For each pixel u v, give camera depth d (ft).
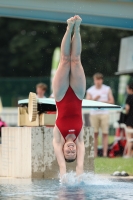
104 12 88.63
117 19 93.97
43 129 73.36
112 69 231.71
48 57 254.68
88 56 233.14
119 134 113.70
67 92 63.77
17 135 75.20
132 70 110.63
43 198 51.26
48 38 253.85
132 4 88.33
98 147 116.88
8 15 92.38
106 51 234.38
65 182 63.62
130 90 108.58
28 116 77.05
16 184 64.28
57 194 54.44
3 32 257.34
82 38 234.17
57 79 63.67
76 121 63.87
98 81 110.11
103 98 110.32
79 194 54.44
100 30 234.17
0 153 78.89
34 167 72.95
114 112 153.28
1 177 75.31
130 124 107.96
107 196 52.80
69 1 87.92
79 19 62.54
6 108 208.85
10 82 214.07
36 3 87.45
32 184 64.13
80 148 64.44
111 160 99.96
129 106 107.86
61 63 63.72
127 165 91.15
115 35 234.38
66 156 63.62
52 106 76.69
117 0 87.15
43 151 73.31
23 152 74.23
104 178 71.61
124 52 112.68
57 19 94.38
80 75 63.52
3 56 258.78
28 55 255.50
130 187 60.80
